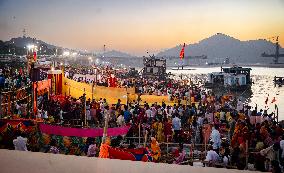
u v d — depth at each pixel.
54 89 20.98
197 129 15.23
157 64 73.50
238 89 68.88
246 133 12.38
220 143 11.95
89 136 10.62
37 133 10.44
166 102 21.95
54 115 16.80
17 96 15.92
